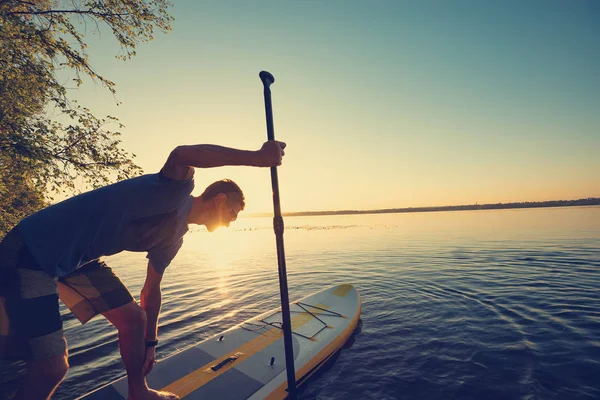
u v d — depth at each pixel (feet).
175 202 5.35
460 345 19.45
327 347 16.88
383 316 25.17
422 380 15.78
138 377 6.34
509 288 31.91
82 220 4.69
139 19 24.66
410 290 33.04
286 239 118.42
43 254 4.49
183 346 20.92
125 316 6.06
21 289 4.37
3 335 4.32
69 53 22.74
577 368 16.33
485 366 16.87
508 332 21.13
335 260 57.41
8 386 16.38
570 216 204.13
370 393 14.83
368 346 19.70
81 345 21.44
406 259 54.24
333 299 23.95
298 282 40.14
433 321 23.65
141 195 4.96
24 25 20.33
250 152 4.93
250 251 82.23
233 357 14.44
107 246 5.16
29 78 21.04
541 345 19.02
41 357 4.46
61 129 22.77
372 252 66.64
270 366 14.07
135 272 52.85
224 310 28.73
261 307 29.37
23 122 20.10
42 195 23.25
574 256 48.93
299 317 20.30
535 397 14.10
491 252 57.41
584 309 24.98
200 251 89.56
